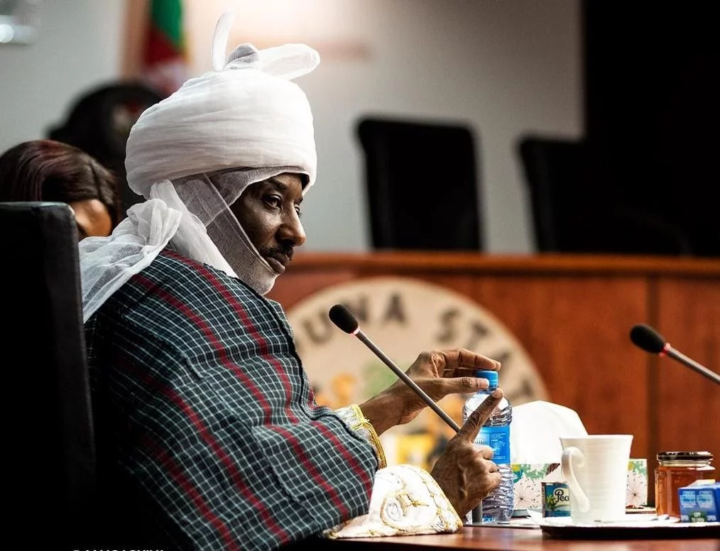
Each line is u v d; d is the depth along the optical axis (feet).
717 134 60.34
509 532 18.58
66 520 17.56
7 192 23.97
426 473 18.90
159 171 20.49
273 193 20.80
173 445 17.72
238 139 20.27
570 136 61.98
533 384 40.70
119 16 53.78
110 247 19.95
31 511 17.63
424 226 44.88
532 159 47.11
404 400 20.81
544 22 61.93
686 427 41.81
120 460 18.07
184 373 18.25
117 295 19.34
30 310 17.56
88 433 17.78
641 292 41.78
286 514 17.43
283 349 19.26
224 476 17.54
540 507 21.44
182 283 19.31
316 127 58.34
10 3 52.37
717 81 60.44
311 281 38.78
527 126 61.57
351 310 38.91
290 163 20.63
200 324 18.80
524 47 61.62
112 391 18.52
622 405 41.45
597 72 61.98
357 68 59.00
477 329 40.19
